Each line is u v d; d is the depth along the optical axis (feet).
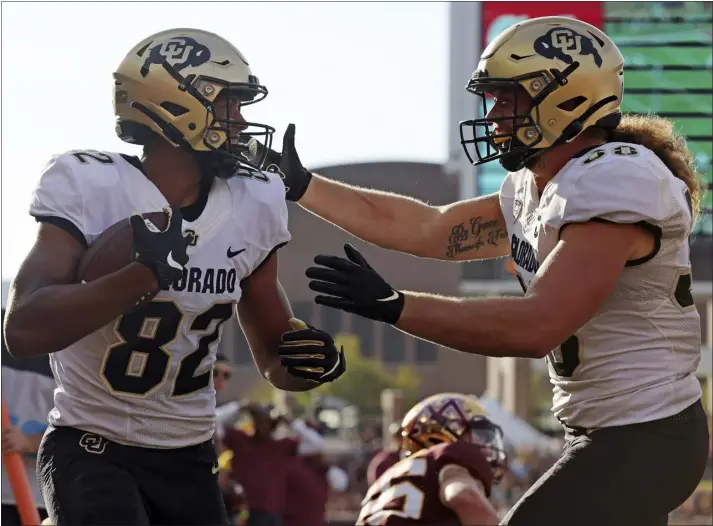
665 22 41.57
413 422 18.16
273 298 16.61
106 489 14.73
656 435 15.39
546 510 15.44
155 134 15.42
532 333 14.51
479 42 46.29
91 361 15.08
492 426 18.10
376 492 17.13
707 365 49.85
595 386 15.74
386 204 19.22
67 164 14.71
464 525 15.96
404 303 14.61
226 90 15.35
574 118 16.08
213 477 16.03
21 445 19.38
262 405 34.06
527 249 16.71
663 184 15.20
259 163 15.88
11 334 13.80
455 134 48.03
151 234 13.71
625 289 15.52
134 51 15.47
